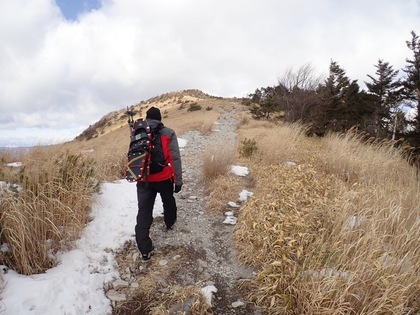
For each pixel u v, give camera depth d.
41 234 3.02
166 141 3.40
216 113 35.00
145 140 3.28
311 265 2.71
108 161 6.66
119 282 2.90
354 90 19.03
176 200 5.14
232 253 3.50
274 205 4.00
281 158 7.53
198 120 25.98
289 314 2.49
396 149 7.10
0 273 2.52
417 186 4.78
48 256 2.94
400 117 11.80
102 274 2.96
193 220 4.35
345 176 6.02
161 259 3.34
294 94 21.39
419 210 3.77
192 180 6.42
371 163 6.23
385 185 4.93
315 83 21.31
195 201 5.12
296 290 2.54
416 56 18.16
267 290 2.68
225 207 4.80
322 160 6.78
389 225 3.42
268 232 3.46
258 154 8.16
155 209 4.50
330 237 3.23
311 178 5.19
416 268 2.74
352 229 3.28
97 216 3.99
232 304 2.69
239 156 8.17
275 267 2.88
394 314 2.22
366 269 2.57
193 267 3.22
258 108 29.80
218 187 5.38
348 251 2.75
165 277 3.03
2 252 2.75
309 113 20.50
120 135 19.34
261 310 2.62
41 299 2.41
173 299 2.69
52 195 3.47
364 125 15.77
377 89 28.83
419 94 13.97
